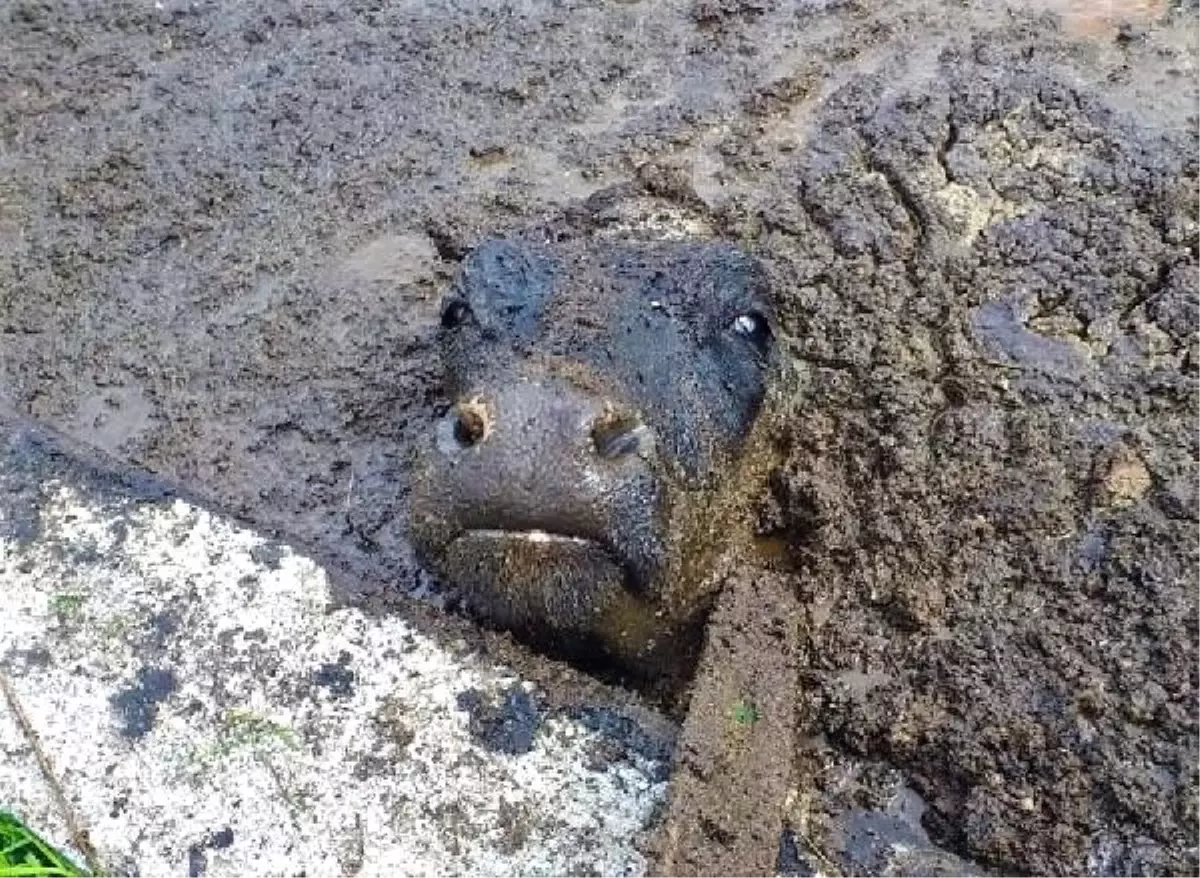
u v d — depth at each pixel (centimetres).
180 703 122
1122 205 155
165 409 155
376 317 161
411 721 120
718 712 113
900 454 136
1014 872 112
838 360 145
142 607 129
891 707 121
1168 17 178
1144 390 138
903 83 175
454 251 165
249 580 130
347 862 113
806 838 114
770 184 165
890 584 129
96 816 117
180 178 177
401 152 177
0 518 136
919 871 112
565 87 182
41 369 159
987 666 122
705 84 180
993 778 116
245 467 150
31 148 183
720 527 128
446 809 115
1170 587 122
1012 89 169
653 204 162
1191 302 144
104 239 172
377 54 189
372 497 146
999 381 140
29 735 121
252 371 158
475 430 105
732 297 130
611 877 110
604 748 117
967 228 156
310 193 175
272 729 120
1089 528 129
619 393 112
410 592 137
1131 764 114
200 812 116
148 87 189
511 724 119
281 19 194
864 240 157
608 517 106
